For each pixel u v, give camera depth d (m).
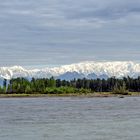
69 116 132.50
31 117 130.12
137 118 121.44
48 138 83.50
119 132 90.75
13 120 119.81
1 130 95.88
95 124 106.56
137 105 195.00
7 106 199.75
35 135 87.56
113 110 158.88
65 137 84.62
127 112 146.62
